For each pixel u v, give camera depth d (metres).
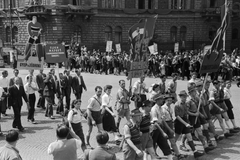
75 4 49.44
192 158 10.02
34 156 10.12
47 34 47.91
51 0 47.25
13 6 53.06
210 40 55.97
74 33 49.34
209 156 10.20
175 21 54.56
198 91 11.43
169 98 9.72
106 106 10.89
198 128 10.39
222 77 29.30
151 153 8.46
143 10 52.69
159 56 36.41
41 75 16.97
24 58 14.98
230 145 11.33
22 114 15.94
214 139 11.97
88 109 10.61
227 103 12.63
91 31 50.28
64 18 47.84
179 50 54.12
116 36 52.62
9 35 53.88
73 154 6.73
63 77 15.68
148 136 8.34
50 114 15.08
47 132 12.70
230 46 57.56
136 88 13.41
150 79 30.55
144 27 11.55
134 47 11.48
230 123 14.47
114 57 35.25
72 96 21.22
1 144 11.14
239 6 61.25
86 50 46.91
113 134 11.80
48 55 15.43
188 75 30.44
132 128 7.66
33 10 47.50
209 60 11.41
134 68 11.64
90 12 49.00
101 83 27.12
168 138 9.41
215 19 55.31
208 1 55.06
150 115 9.07
